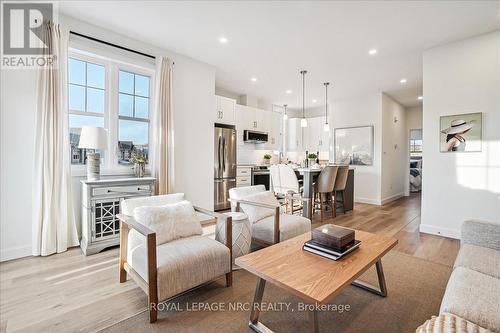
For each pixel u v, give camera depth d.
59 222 2.72
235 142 5.38
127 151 3.43
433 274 2.31
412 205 5.83
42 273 2.26
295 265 1.53
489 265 1.50
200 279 1.82
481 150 3.13
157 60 3.50
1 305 1.79
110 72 3.24
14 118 2.53
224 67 4.38
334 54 3.78
